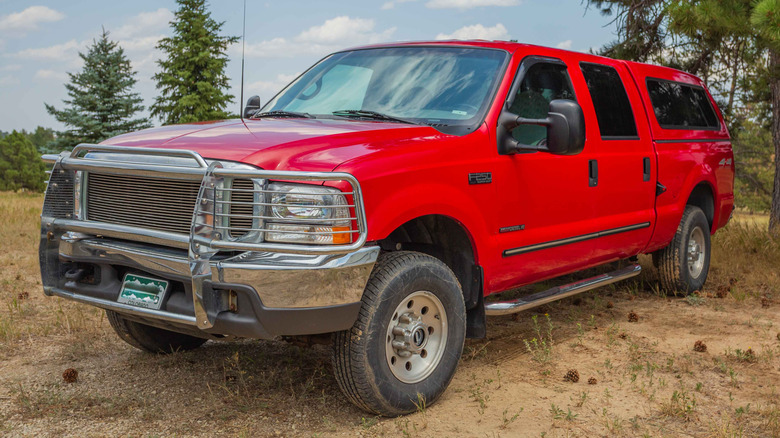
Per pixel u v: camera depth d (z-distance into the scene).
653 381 4.31
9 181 79.12
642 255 8.21
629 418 3.73
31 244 9.17
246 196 3.24
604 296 6.61
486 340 5.13
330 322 3.26
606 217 5.21
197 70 43.09
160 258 3.39
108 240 3.70
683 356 4.78
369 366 3.46
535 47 4.82
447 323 3.87
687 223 6.42
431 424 3.61
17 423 3.57
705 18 7.60
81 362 4.54
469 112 4.23
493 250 4.19
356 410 3.79
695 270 6.78
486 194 4.09
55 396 3.88
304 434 3.49
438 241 4.20
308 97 4.81
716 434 3.51
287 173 3.07
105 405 3.83
